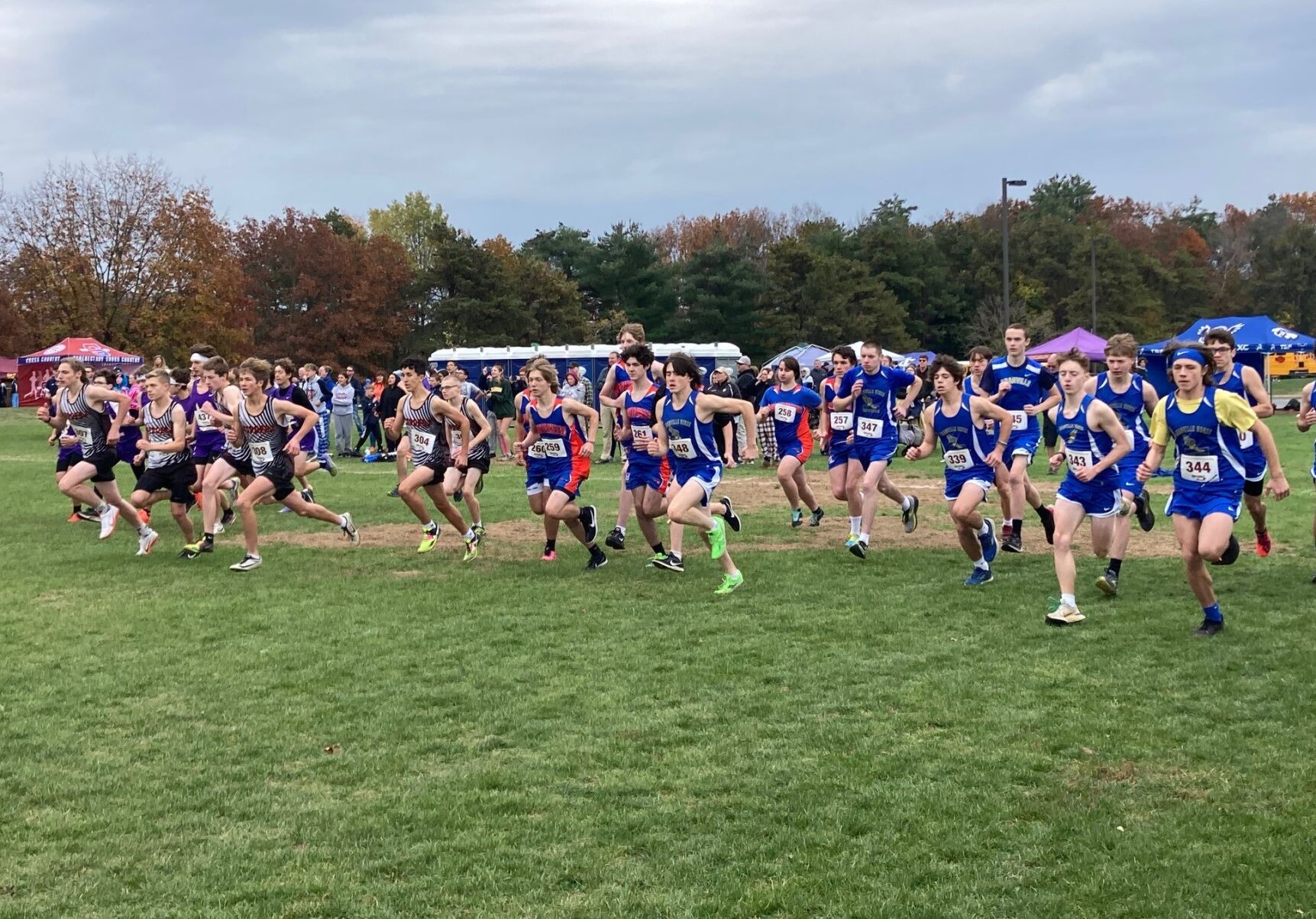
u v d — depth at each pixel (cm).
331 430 2986
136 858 416
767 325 6288
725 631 766
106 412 1169
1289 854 401
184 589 945
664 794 473
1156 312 7006
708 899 377
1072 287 6969
